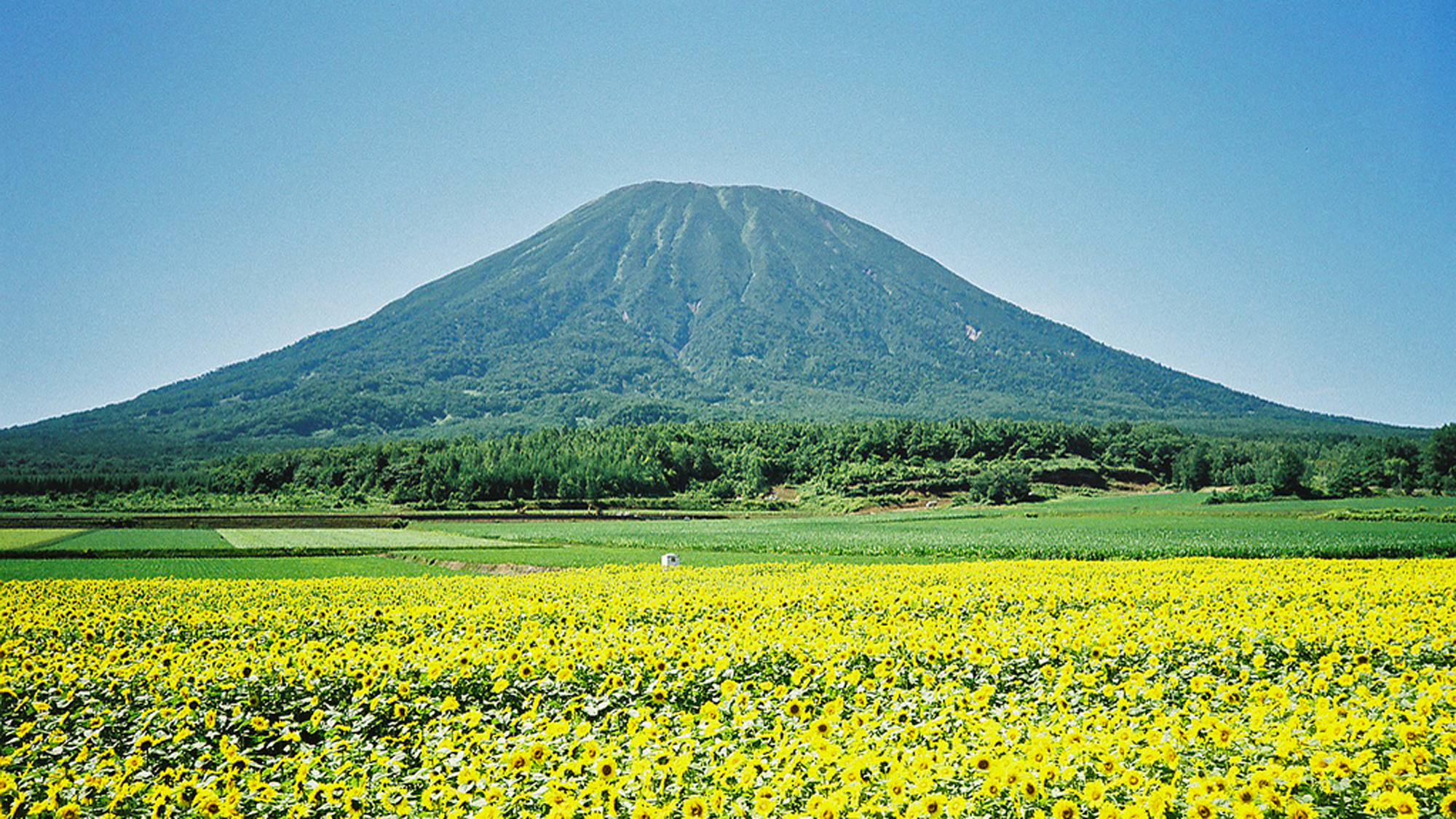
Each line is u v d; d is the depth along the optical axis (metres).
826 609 24.17
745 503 155.50
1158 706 11.11
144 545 76.44
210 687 13.55
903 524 100.12
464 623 20.75
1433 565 33.53
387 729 12.41
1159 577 31.14
